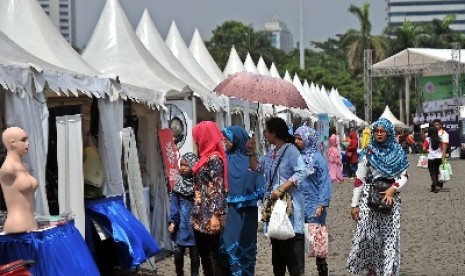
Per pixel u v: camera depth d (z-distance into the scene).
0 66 7.29
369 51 55.72
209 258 7.79
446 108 51.50
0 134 7.90
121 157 10.27
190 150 13.70
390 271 7.75
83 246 7.73
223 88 8.45
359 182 7.97
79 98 10.43
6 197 6.92
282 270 8.09
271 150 8.02
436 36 70.69
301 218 7.81
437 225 14.57
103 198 9.36
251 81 8.39
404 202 19.20
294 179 7.66
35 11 11.52
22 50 8.90
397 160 7.74
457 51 51.81
